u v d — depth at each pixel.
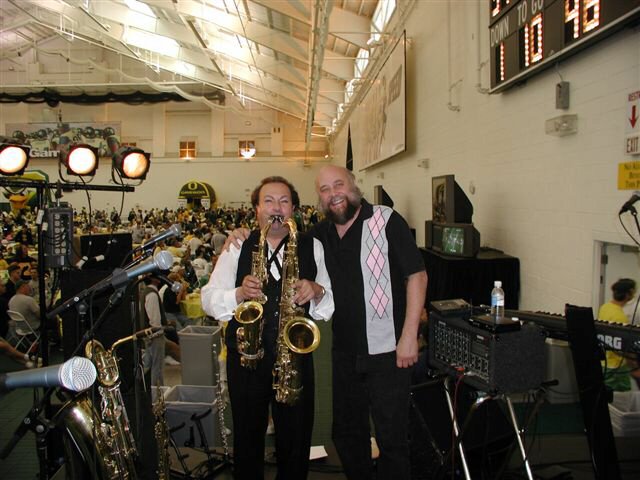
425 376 3.00
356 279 2.23
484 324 1.99
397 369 2.20
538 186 3.70
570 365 3.60
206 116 25.75
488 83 4.59
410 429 2.61
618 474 2.02
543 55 3.24
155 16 12.09
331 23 9.50
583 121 3.07
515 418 2.06
